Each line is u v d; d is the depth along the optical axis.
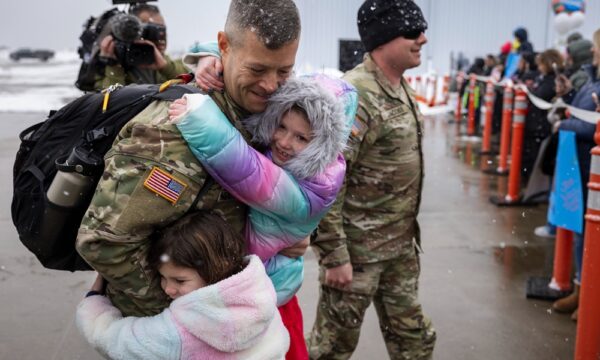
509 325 3.88
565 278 4.30
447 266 4.88
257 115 1.67
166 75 3.46
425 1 19.23
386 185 2.73
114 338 1.60
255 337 1.59
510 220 6.14
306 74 1.95
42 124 1.77
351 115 1.91
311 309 4.07
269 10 1.51
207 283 1.60
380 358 3.47
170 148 1.49
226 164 1.51
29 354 3.42
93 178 1.58
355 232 2.76
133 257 1.55
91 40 3.37
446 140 11.44
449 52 19.50
